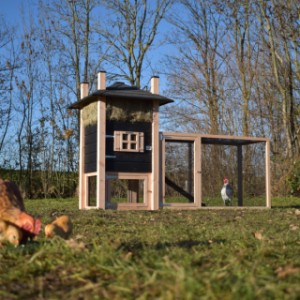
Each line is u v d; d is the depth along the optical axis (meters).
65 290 3.36
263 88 25.00
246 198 13.52
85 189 12.59
